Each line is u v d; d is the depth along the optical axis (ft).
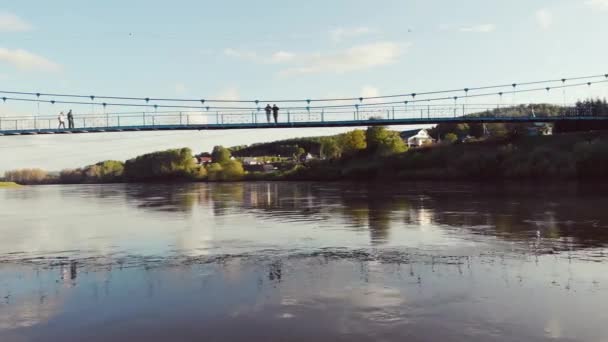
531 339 24.81
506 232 58.80
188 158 460.96
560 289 33.45
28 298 34.68
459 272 38.88
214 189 231.50
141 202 138.00
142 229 71.05
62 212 108.06
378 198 124.57
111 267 44.27
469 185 172.14
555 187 142.51
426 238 55.98
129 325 28.37
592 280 35.68
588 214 75.36
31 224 82.69
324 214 86.74
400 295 32.78
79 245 57.67
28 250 54.80
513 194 121.80
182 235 63.46
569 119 202.80
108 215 96.58
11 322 29.43
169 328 27.68
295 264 43.42
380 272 39.52
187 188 258.16
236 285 36.50
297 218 81.10
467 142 255.91
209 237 61.05
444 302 30.99
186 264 44.47
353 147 324.60
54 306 32.50
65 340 26.40
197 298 33.37
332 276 38.58
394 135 314.76
